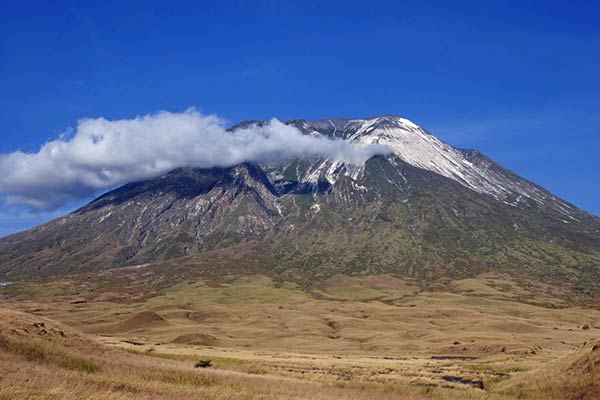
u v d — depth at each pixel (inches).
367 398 1846.7
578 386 2015.3
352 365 3430.1
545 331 7421.3
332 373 2893.7
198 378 1907.0
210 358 3206.2
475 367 3270.2
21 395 1200.2
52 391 1266.0
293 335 7145.7
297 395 1711.4
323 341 6663.4
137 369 1977.1
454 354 5206.7
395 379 2623.0
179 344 5477.4
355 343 6545.3
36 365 1660.9
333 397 1761.8
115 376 1723.7
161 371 2006.6
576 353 2257.6
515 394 2145.7
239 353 4461.1
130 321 7578.7
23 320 2108.8
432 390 2164.1
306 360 3833.7
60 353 1882.4
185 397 1440.7
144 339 6043.3
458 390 2228.1
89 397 1268.5
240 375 2204.7
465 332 7180.1
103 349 2207.2
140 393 1425.9
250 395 1571.1
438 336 6801.2
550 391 2075.5
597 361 2069.4
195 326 7726.4
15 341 1818.4
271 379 2190.0
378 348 6003.9
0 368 1492.4
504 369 3083.2
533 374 2331.4
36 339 1947.6
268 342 6422.2
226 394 1536.7
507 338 6264.8
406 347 5940.0
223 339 6318.9
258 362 3324.3
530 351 4842.5
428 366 3442.4
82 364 1850.4
